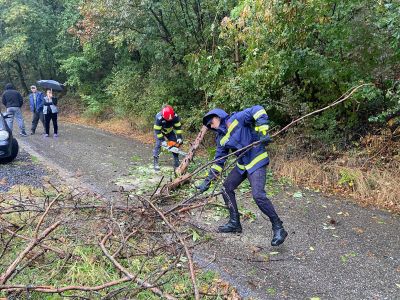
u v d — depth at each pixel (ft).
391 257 14.83
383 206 20.17
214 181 18.57
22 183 23.95
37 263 12.93
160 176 25.93
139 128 45.06
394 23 19.75
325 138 25.67
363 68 23.25
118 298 11.10
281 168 25.45
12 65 81.20
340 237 16.58
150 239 14.61
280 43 24.56
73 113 67.00
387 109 23.35
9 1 68.39
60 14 68.13
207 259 14.51
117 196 21.48
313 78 25.54
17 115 43.47
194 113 36.09
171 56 39.47
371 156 23.67
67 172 27.27
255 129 14.89
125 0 35.22
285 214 19.21
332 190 22.57
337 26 22.65
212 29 29.43
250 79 26.04
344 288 12.80
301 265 14.24
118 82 49.67
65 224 15.35
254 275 13.51
